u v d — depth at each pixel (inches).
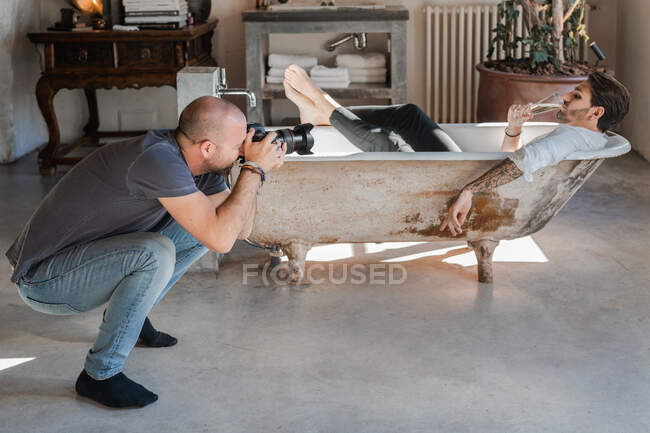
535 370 88.3
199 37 187.8
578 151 100.0
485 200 106.0
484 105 176.2
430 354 92.4
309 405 81.2
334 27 182.1
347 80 185.3
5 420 78.2
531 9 171.9
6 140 184.7
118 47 171.3
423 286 113.0
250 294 110.5
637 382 85.4
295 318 102.7
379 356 92.0
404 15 179.3
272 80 191.8
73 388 84.8
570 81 162.9
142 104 208.2
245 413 79.7
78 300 78.7
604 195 155.6
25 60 193.3
